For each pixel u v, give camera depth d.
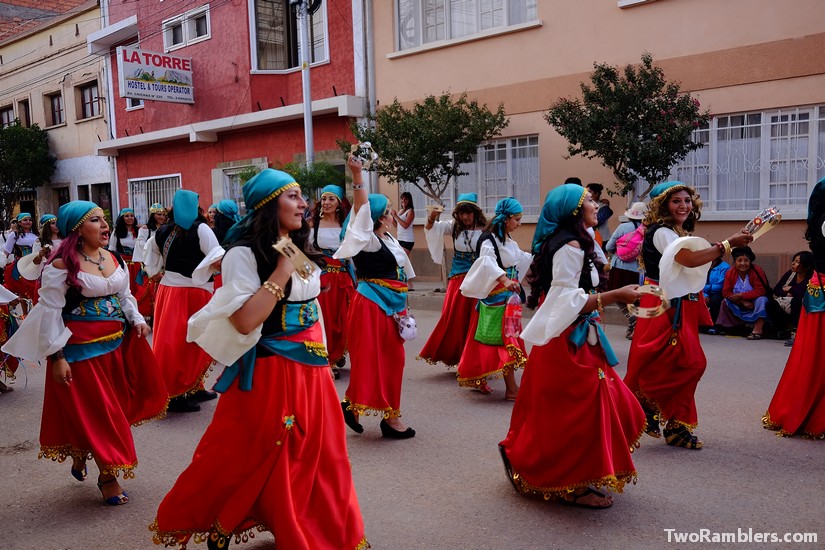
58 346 4.11
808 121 10.25
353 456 5.08
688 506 4.04
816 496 4.13
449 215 14.39
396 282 5.52
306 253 3.29
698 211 5.03
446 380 7.37
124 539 3.91
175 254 6.34
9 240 10.82
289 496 3.02
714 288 9.27
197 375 6.32
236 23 17.27
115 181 21.92
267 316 3.03
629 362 5.04
